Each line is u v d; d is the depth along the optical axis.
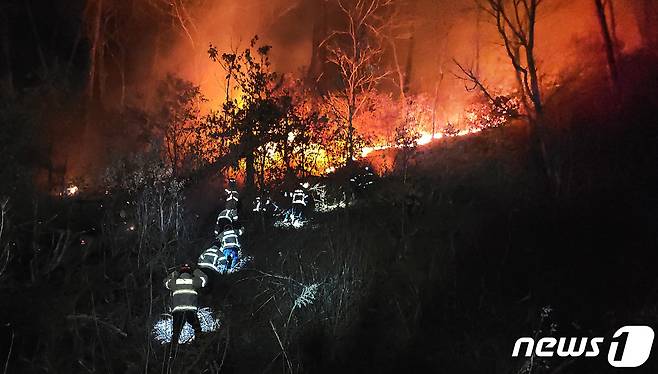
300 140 17.48
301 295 8.48
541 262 9.88
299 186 16.27
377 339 7.77
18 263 8.82
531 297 8.66
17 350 7.01
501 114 19.31
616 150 14.93
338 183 17.95
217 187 17.50
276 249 12.01
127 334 7.44
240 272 10.80
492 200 14.73
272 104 17.03
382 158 21.55
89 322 7.53
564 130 16.00
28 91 19.05
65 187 17.52
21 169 12.33
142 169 13.23
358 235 11.53
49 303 7.62
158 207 11.99
